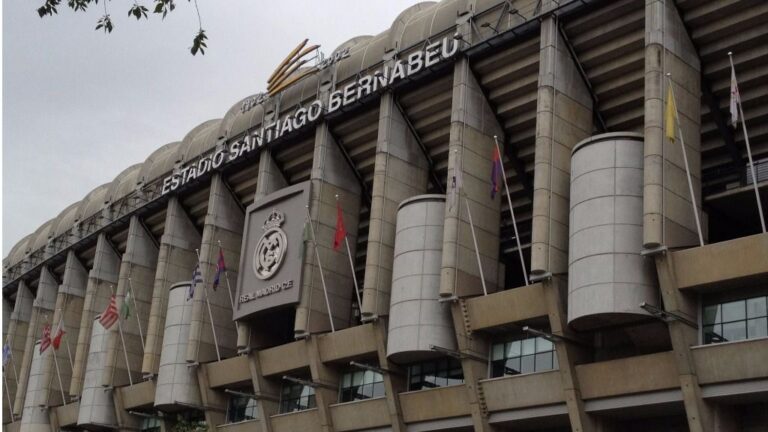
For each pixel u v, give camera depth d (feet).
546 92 126.93
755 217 124.57
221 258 171.32
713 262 104.88
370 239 146.61
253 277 166.91
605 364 114.83
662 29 116.57
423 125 154.20
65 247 239.30
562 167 126.21
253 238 169.89
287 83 174.19
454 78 142.00
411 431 140.56
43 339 209.67
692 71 121.49
